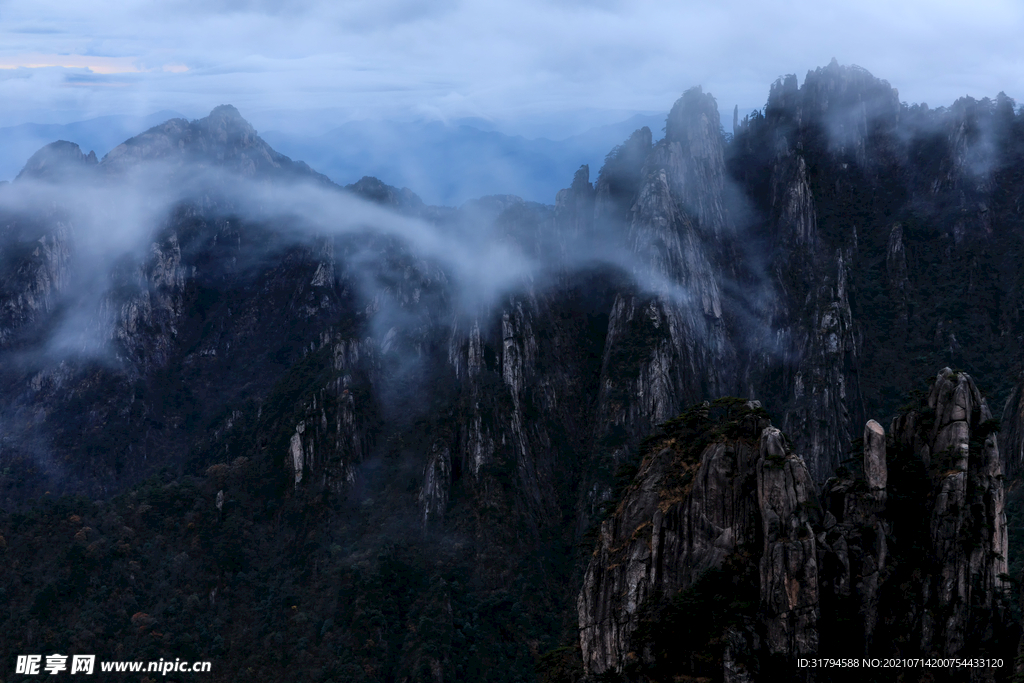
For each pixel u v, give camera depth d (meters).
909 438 86.88
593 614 87.75
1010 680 76.69
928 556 80.75
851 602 77.94
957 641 78.56
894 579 79.75
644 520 86.38
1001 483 83.69
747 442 83.62
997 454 83.56
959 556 80.44
